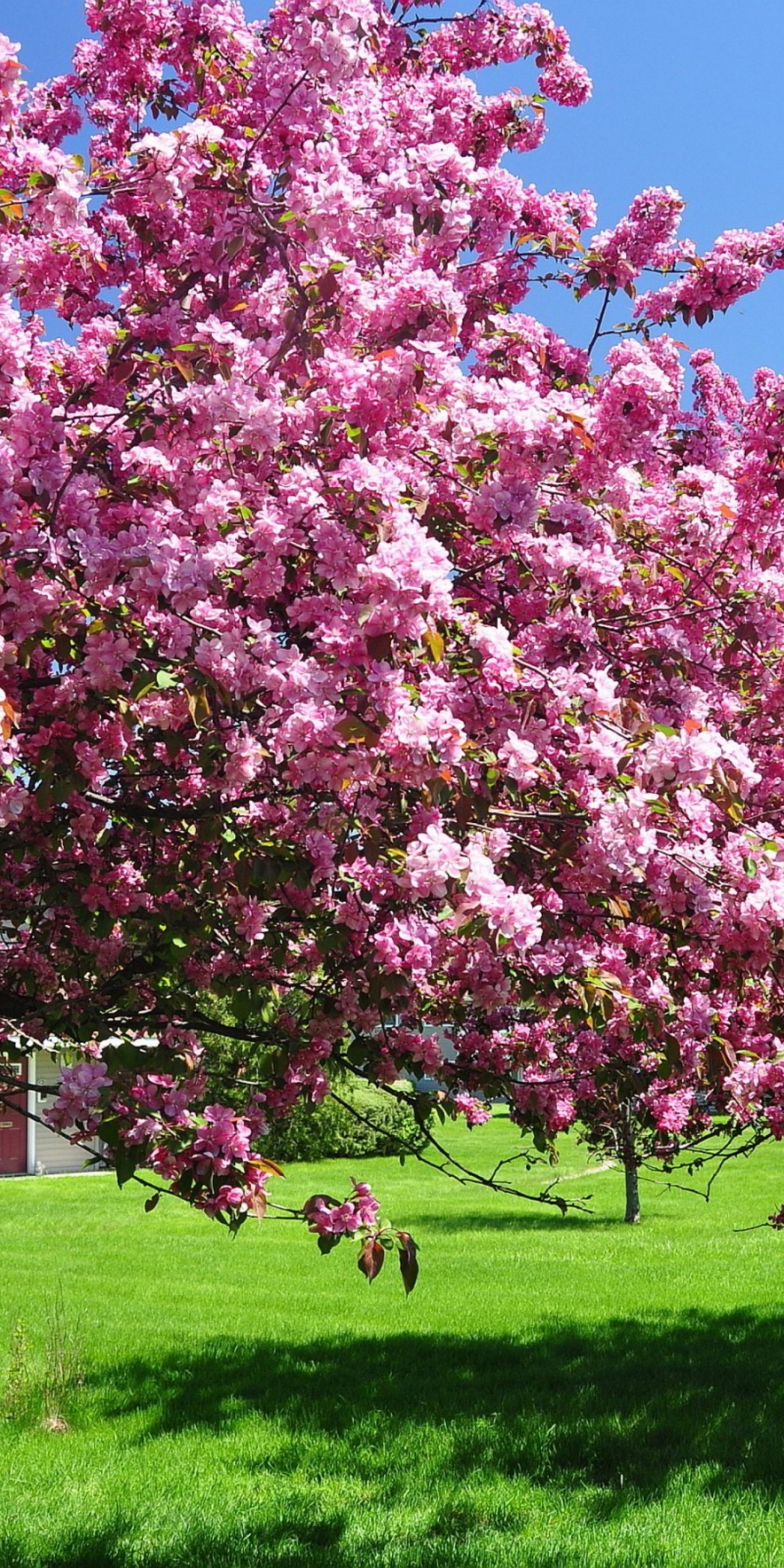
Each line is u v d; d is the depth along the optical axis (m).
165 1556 5.76
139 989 4.66
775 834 4.46
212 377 3.68
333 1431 7.63
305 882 3.87
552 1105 5.50
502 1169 23.72
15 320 3.34
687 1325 10.30
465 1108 5.78
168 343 4.51
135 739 4.14
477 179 4.29
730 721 5.23
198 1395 8.46
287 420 3.80
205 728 3.86
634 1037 5.04
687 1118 6.45
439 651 3.21
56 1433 7.69
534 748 3.54
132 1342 10.04
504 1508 6.37
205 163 4.07
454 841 3.63
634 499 4.48
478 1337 10.05
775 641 4.88
